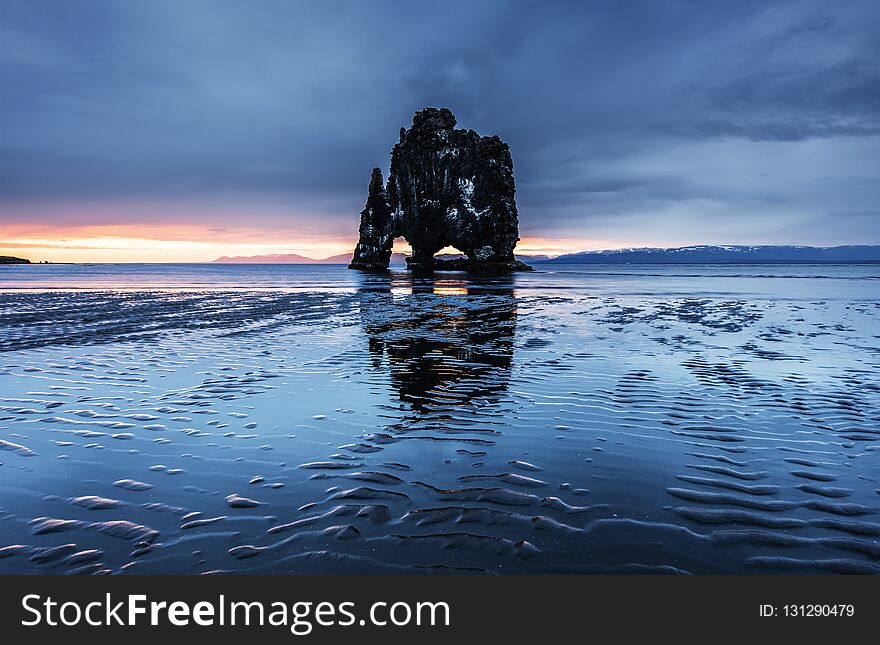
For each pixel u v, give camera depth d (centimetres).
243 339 1352
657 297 3081
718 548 352
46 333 1445
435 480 463
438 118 10831
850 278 6006
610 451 539
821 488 447
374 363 1028
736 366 990
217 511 400
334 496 429
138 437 575
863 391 795
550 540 362
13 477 460
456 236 10494
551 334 1451
